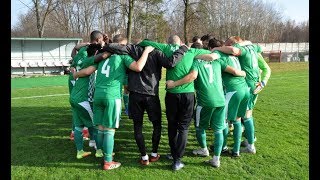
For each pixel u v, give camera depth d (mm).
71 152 5867
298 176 4949
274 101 11336
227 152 5875
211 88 5035
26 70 24844
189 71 4992
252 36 64875
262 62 6098
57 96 12633
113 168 5156
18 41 25422
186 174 4988
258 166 5312
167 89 5070
